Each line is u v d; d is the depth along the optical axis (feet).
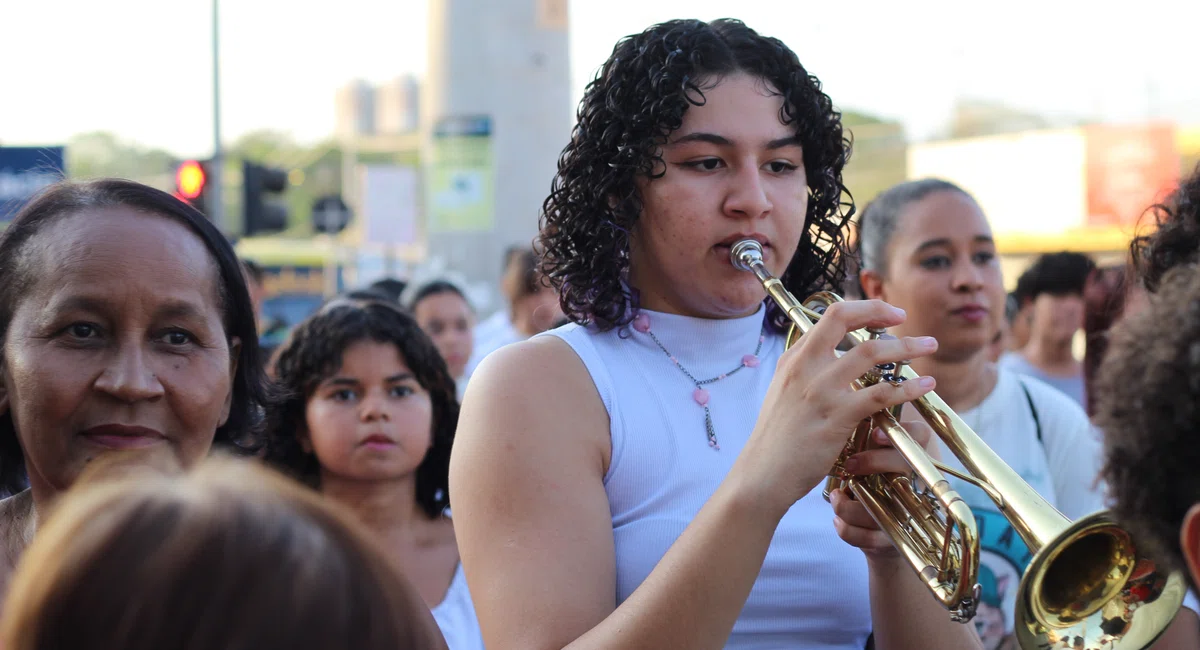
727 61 6.02
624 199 6.08
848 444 5.68
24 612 2.78
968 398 10.10
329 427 9.29
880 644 5.92
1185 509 3.62
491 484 5.49
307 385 9.41
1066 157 44.21
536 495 5.45
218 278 5.66
